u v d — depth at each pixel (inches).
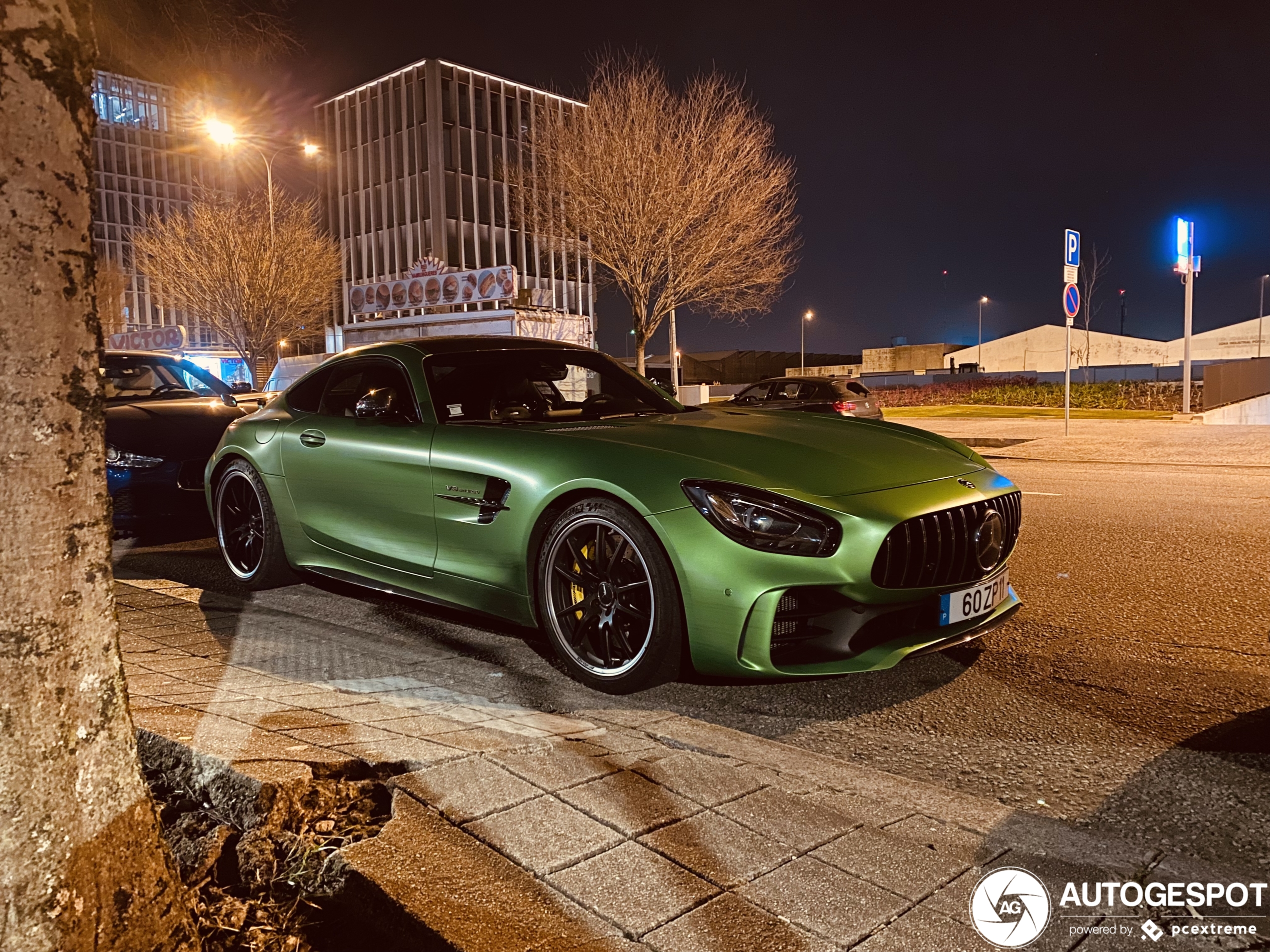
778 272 713.0
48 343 49.8
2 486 47.9
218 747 84.6
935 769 102.4
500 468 140.1
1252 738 111.5
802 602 117.0
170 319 2955.2
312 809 78.1
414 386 165.3
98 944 51.1
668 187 677.3
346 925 63.9
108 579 53.7
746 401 575.2
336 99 2267.5
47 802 49.1
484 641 153.0
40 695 49.2
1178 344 2123.5
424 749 91.4
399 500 156.8
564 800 82.3
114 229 2864.2
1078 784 98.3
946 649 141.0
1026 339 2331.4
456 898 66.1
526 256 2199.8
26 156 48.6
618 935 63.0
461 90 2090.3
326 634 155.9
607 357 194.5
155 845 55.8
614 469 127.3
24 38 48.3
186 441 254.8
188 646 144.7
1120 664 141.5
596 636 131.0
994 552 133.9
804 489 120.3
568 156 709.3
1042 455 500.7
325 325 1718.8
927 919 67.3
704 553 116.4
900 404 1328.7
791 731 114.7
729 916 65.9
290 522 181.5
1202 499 323.3
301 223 1246.3
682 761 95.7
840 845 78.0
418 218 2079.2
